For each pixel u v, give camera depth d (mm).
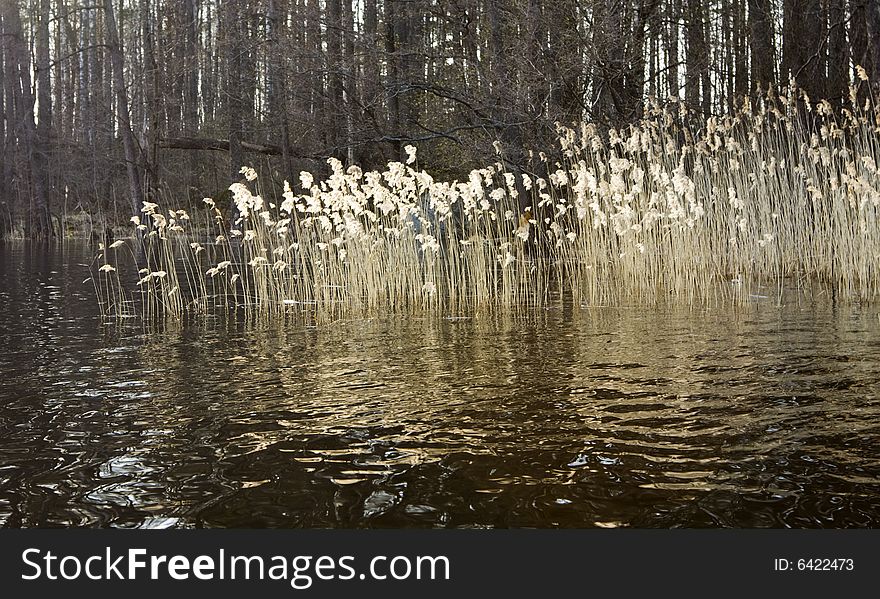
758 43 16562
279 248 9914
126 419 4387
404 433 4055
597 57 14156
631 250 9688
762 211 10383
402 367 5699
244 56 21469
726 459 3574
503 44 16156
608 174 11141
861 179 8633
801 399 4512
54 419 4402
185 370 5699
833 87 15203
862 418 4113
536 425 4148
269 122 21438
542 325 7523
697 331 6891
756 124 10742
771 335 6559
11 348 6656
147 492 3328
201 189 30312
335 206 9695
